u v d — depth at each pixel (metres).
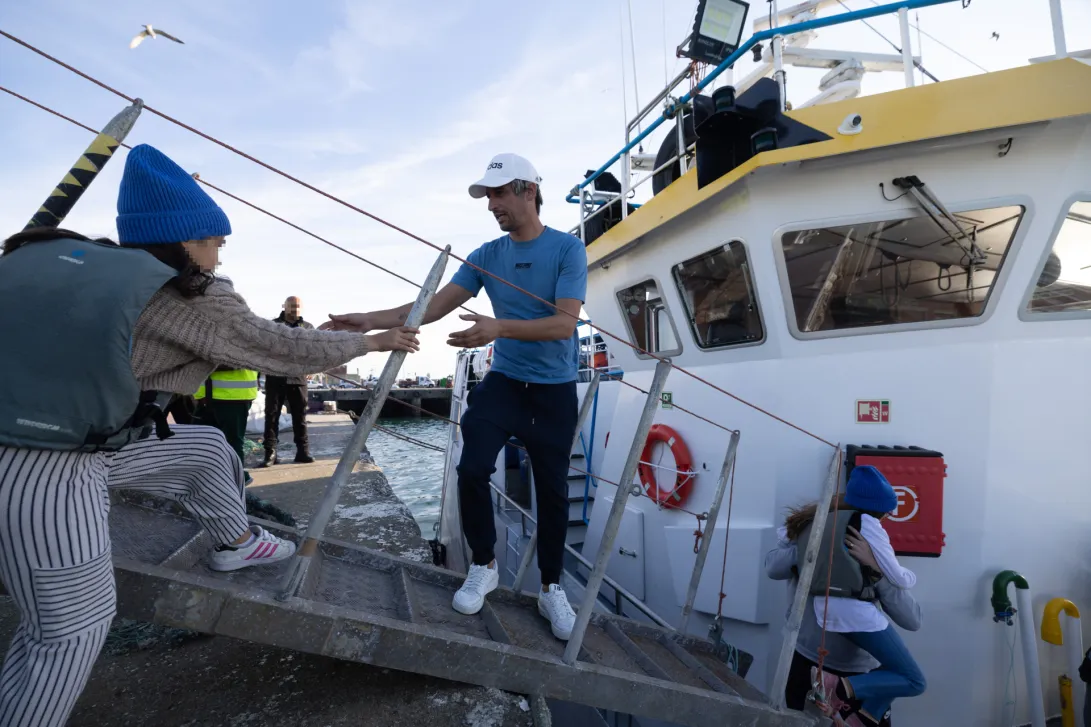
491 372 2.14
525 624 2.07
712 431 3.25
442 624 1.84
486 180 1.95
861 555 2.34
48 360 0.99
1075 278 2.67
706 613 3.06
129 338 1.04
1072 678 2.50
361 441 1.47
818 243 2.85
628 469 1.71
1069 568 2.62
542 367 2.02
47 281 1.02
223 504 1.62
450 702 1.75
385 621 1.51
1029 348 2.70
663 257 3.54
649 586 3.52
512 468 5.57
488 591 2.07
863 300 2.85
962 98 2.49
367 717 1.67
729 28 3.55
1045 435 2.66
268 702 1.72
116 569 1.31
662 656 2.26
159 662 1.92
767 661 2.83
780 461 2.92
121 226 1.19
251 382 4.71
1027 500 2.64
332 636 1.45
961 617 2.63
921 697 2.65
